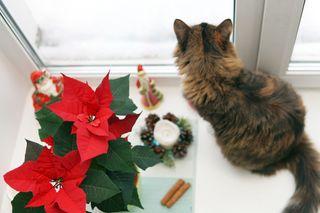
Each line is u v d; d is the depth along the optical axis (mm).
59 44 1158
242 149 940
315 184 944
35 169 662
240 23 918
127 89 760
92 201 688
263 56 1002
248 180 1000
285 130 920
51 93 1032
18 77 1122
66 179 674
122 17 1099
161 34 1115
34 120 1147
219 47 920
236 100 914
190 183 1009
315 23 971
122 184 751
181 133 1053
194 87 938
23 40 1062
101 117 680
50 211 650
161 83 1150
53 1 1073
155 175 1029
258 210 960
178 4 1033
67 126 710
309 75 1038
